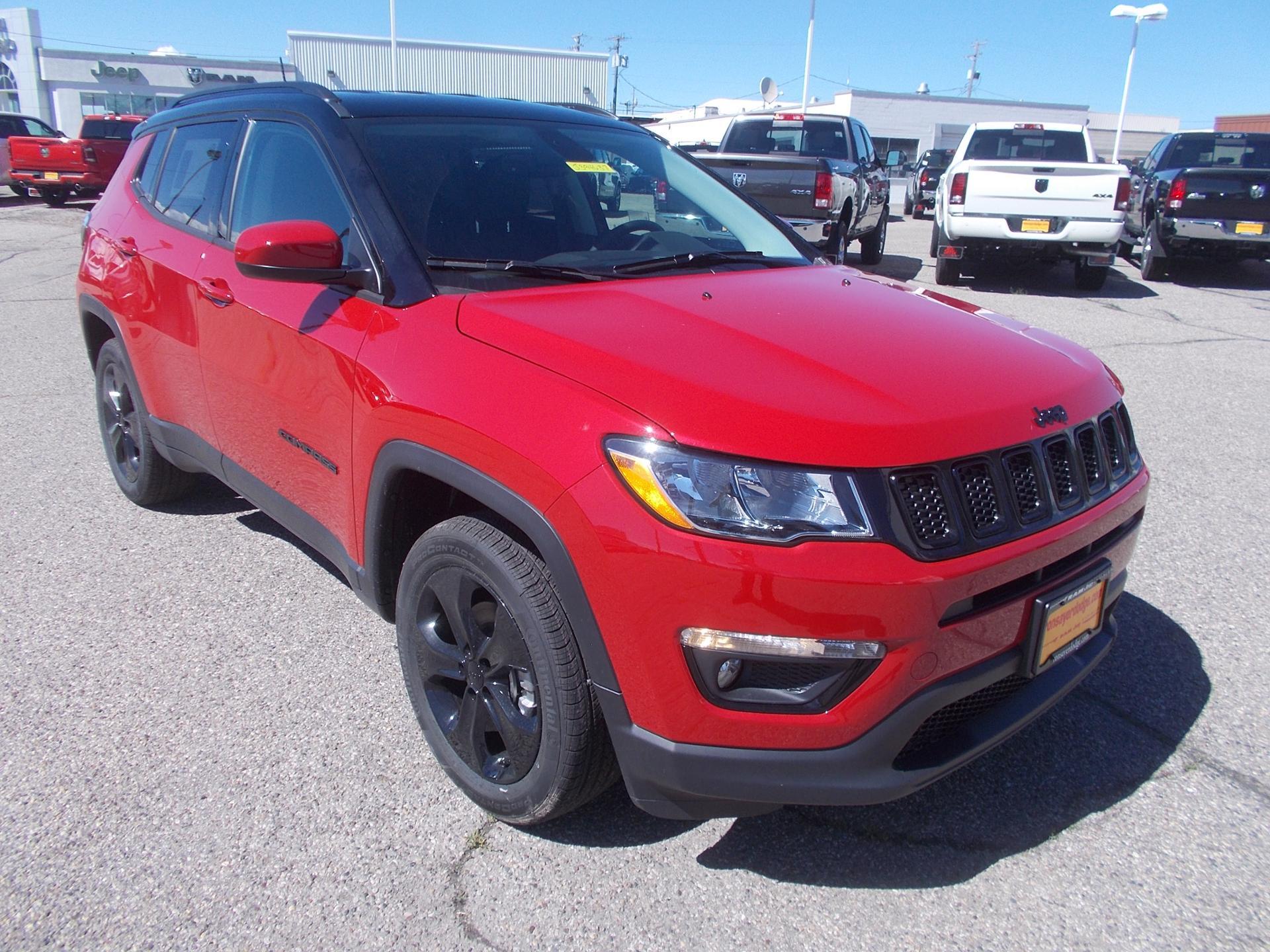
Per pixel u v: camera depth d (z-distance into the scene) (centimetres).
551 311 246
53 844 239
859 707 198
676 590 194
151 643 335
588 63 3684
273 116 334
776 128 1215
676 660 199
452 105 338
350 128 304
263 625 348
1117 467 254
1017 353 254
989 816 254
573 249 305
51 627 344
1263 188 1118
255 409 320
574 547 205
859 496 195
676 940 213
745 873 234
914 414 209
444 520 272
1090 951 212
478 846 241
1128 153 4912
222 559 402
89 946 209
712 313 252
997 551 207
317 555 407
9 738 281
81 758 272
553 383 218
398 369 250
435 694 261
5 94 4834
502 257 287
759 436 197
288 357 295
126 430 447
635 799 217
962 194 1050
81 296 444
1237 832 248
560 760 221
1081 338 832
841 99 4741
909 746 214
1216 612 361
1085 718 296
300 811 252
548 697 219
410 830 246
